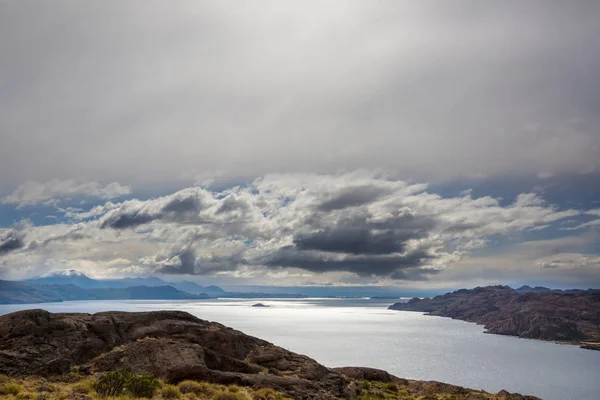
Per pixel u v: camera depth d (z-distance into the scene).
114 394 30.67
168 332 42.97
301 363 45.53
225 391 33.47
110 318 42.84
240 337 46.69
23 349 34.94
